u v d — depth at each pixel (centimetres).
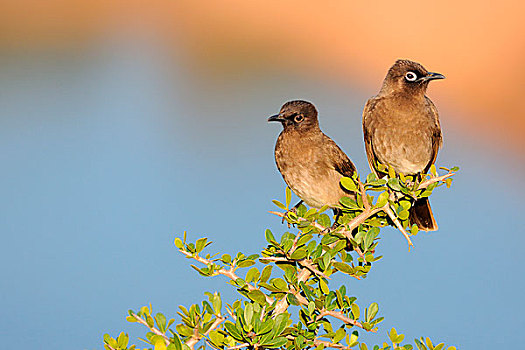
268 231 364
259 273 352
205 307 346
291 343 347
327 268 357
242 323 327
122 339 339
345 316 340
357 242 368
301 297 353
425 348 348
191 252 355
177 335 327
